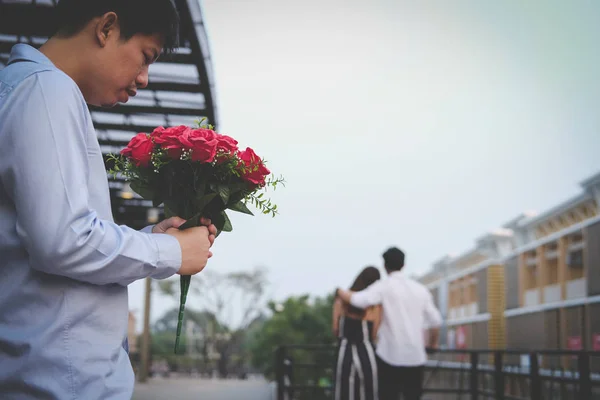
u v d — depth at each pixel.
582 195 19.39
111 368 1.24
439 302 37.22
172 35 1.41
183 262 1.33
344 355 5.51
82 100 1.27
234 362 51.12
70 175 1.17
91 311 1.22
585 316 19.67
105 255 1.19
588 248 19.48
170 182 1.50
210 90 5.31
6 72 1.25
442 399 26.36
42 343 1.17
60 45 1.35
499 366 7.11
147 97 5.50
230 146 1.52
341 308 5.62
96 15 1.34
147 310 20.45
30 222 1.13
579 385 5.70
